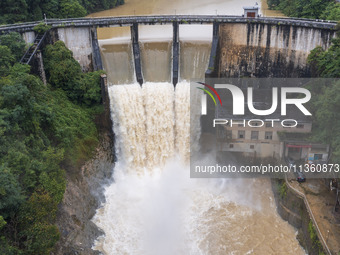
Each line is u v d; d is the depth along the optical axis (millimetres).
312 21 90812
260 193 76312
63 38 90375
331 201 65125
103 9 144625
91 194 72438
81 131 78188
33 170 56188
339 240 57562
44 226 50812
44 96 74438
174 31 95000
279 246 64250
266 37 94375
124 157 86562
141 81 90312
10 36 79562
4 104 60125
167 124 89688
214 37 95750
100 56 92250
